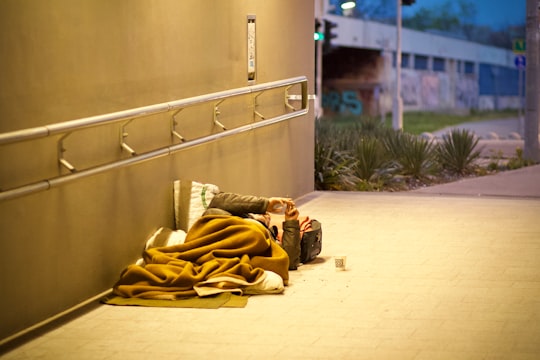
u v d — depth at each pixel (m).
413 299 6.00
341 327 5.35
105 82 6.14
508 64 39.22
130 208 6.53
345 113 35.19
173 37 7.14
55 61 5.57
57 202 5.65
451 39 38.19
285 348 4.95
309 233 7.06
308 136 10.92
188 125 7.46
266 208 6.99
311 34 10.89
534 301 5.94
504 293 6.16
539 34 16.36
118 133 6.34
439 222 8.95
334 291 6.23
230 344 5.03
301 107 10.18
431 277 6.64
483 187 12.36
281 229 7.10
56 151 5.59
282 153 9.98
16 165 5.23
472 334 5.20
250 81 8.87
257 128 8.97
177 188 7.17
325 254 7.48
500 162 16.45
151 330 5.33
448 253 7.49
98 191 6.11
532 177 13.54
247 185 8.93
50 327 5.42
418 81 36.53
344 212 9.59
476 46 38.94
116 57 6.28
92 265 6.07
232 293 6.07
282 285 6.18
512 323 5.42
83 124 5.50
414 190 12.77
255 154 9.13
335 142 13.23
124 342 5.11
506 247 7.72
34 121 5.38
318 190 11.89
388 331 5.26
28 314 5.40
